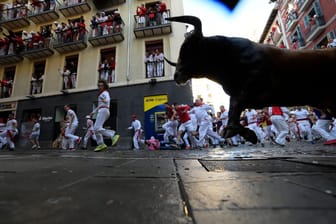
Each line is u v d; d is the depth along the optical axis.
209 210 0.68
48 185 1.20
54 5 16.05
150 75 13.14
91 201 0.85
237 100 2.18
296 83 2.08
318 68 2.05
